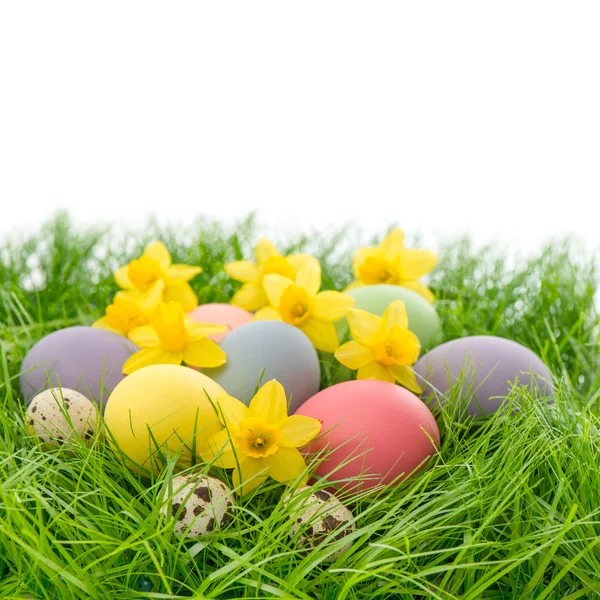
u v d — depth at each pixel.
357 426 0.54
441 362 0.59
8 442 0.55
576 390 0.65
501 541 0.52
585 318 0.70
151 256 0.67
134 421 0.53
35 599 0.50
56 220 0.86
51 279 0.77
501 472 0.52
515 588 0.51
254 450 0.53
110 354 0.59
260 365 0.56
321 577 0.50
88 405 0.56
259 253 0.67
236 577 0.49
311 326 0.60
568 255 0.80
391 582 0.49
